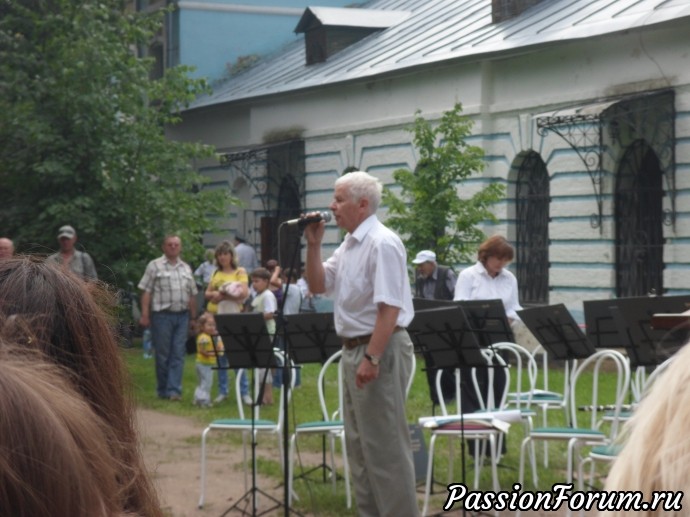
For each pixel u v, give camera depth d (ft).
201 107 101.14
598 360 30.09
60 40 71.92
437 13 88.89
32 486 4.80
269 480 35.47
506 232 72.08
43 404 4.96
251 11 111.34
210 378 52.03
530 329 31.07
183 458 39.45
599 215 64.95
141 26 77.00
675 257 60.34
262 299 50.98
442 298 49.67
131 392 8.09
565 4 72.23
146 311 54.80
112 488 5.25
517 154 71.36
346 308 25.63
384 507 24.99
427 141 64.85
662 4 61.36
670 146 60.29
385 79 81.71
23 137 70.85
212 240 102.42
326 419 32.65
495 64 73.05
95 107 69.87
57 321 7.63
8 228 72.74
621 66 63.36
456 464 36.19
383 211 82.69
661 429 5.25
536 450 38.60
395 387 25.05
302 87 88.12
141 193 72.23
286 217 94.58
